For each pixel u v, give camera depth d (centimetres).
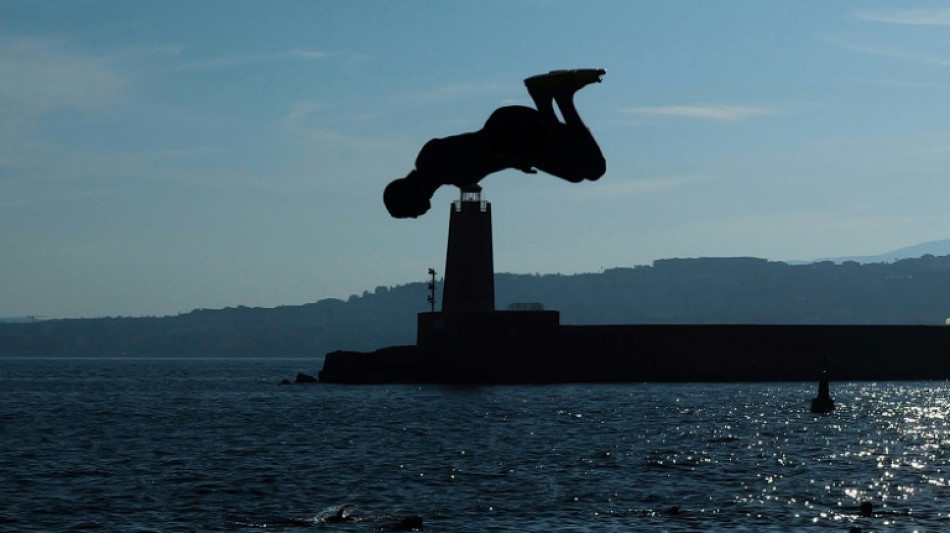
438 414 10044
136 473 5653
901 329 16950
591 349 15750
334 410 10750
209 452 6725
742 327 16400
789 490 5072
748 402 11769
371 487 5159
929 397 12938
